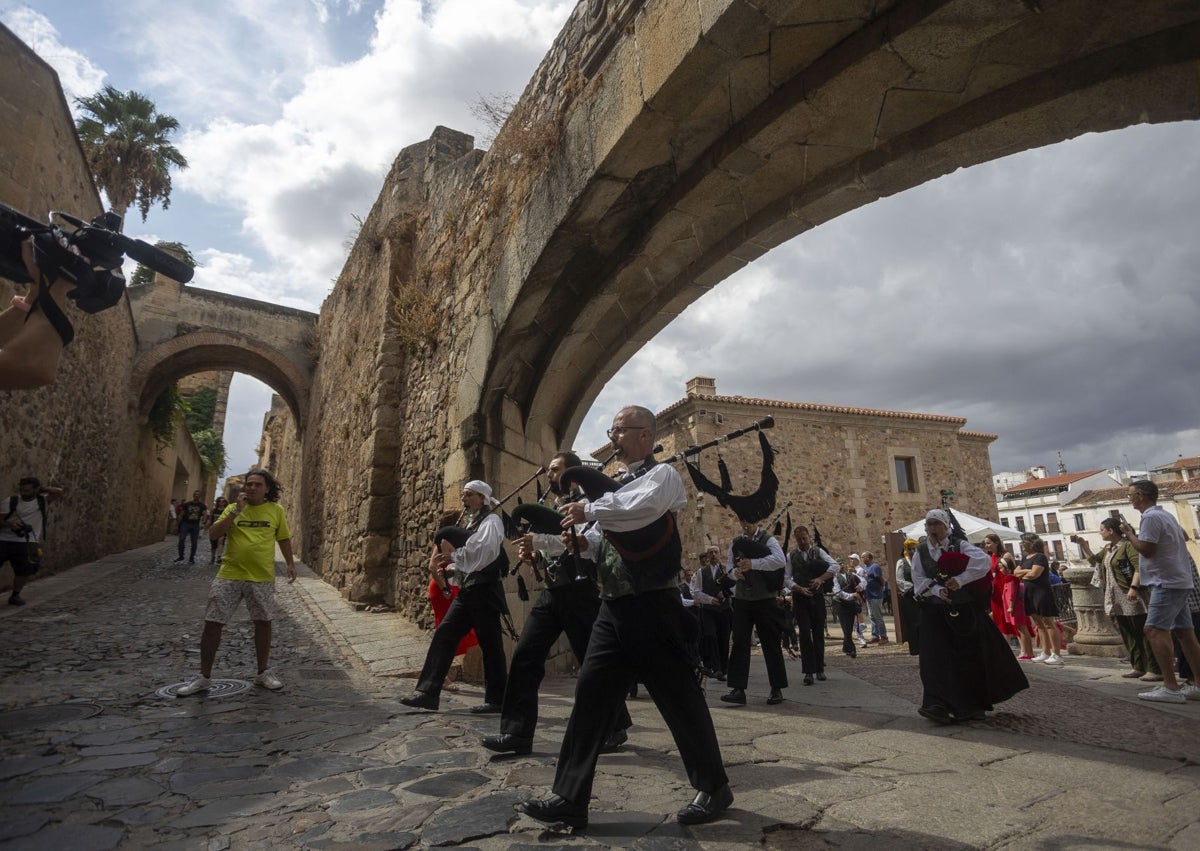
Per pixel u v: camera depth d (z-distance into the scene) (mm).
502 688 3986
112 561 13250
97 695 4043
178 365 17562
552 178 5027
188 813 2295
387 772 2740
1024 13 2932
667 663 2201
